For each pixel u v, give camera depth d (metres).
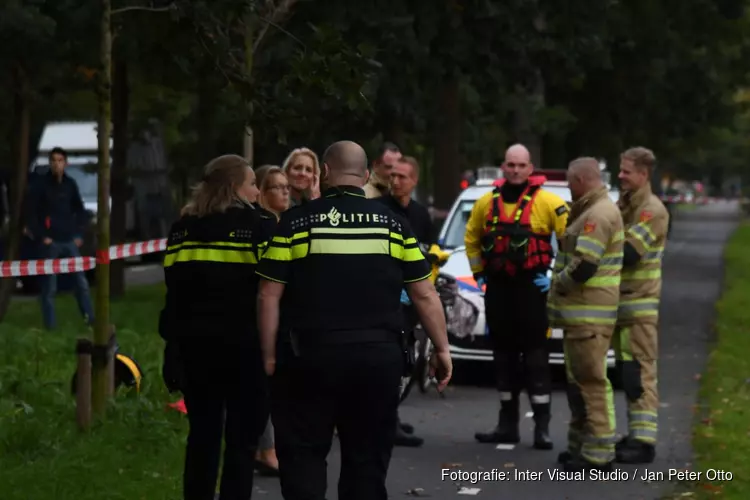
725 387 24.89
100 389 19.36
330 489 16.75
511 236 19.22
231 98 21.36
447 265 26.41
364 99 21.34
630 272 18.59
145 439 18.44
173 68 24.27
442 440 20.48
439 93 48.72
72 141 65.94
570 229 17.80
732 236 101.50
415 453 19.36
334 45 21.05
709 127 70.38
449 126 51.66
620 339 18.67
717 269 62.62
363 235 12.38
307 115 21.66
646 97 63.41
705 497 16.12
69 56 32.03
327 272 12.26
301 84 21.05
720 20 61.12
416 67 38.78
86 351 19.08
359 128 43.03
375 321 12.27
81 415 18.91
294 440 12.31
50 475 16.08
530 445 20.08
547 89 61.88
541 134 55.19
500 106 54.84
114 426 18.91
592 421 17.81
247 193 14.24
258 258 13.89
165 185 68.75
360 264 12.30
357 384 12.22
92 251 52.81
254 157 41.91
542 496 16.44
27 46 30.97
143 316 36.66
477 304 25.11
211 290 13.86
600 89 63.19
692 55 64.38
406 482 17.28
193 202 14.16
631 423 18.59
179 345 14.00
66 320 36.19
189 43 20.98
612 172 71.25
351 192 12.56
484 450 19.64
